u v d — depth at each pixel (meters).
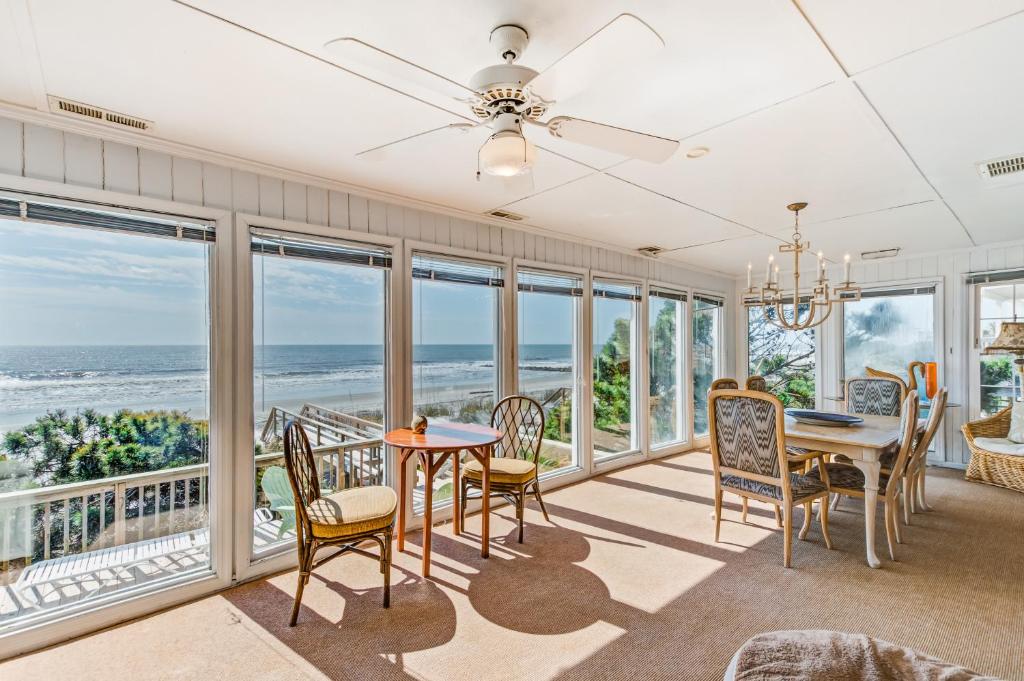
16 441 2.14
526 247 4.20
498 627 2.20
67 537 2.25
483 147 1.60
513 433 4.06
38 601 2.17
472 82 1.53
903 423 2.97
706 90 1.88
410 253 3.41
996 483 4.28
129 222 2.35
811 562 2.85
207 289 2.60
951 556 2.92
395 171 2.80
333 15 1.45
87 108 2.03
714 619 2.26
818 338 5.94
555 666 1.94
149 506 2.44
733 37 1.55
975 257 4.86
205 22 1.47
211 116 2.11
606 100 1.96
